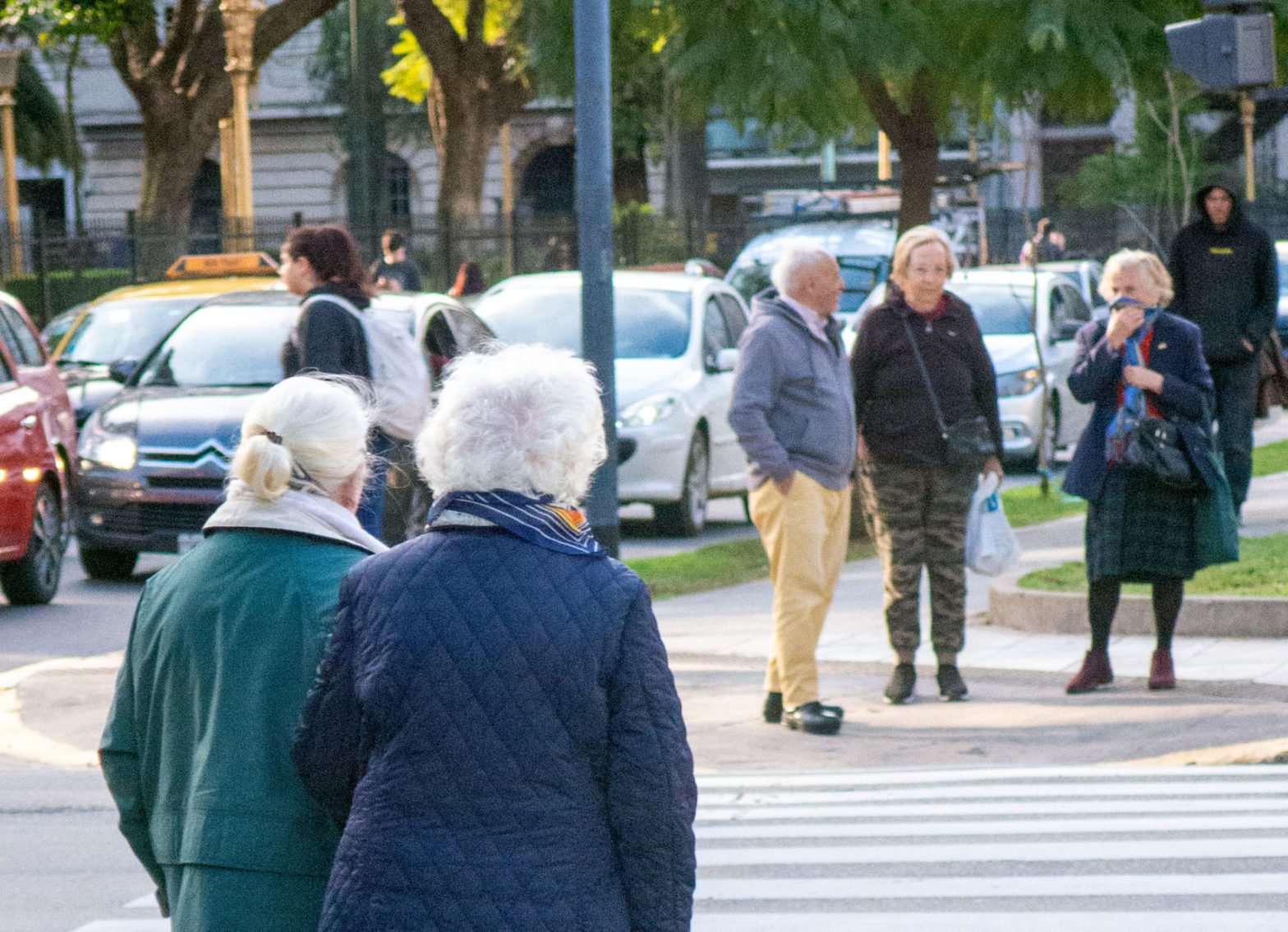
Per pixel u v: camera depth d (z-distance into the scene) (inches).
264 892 438.0
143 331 2426.2
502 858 378.6
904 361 1137.4
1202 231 1715.1
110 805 971.3
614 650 390.6
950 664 1171.3
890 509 1157.7
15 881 805.2
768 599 1641.2
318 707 407.5
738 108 1737.2
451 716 383.9
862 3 1696.6
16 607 1699.1
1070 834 807.1
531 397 402.9
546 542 397.1
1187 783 914.1
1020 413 2536.9
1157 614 1158.3
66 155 7322.8
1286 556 1521.9
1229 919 669.9
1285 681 1164.5
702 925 687.1
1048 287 2719.0
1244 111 5009.8
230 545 461.7
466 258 5221.5
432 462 406.9
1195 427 1123.9
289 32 5359.3
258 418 470.6
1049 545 1839.3
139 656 464.1
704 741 1077.8
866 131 1957.4
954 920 680.4
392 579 398.6
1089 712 1106.7
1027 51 1694.1
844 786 948.0
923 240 1133.1
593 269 1557.6
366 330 1143.0
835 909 704.4
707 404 2124.8
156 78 5285.4
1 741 1138.0
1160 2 1718.8
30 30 6673.2
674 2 1747.0
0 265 4977.9
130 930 721.6
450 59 5231.3
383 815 385.7
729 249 5428.2
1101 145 6865.2
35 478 1657.2
